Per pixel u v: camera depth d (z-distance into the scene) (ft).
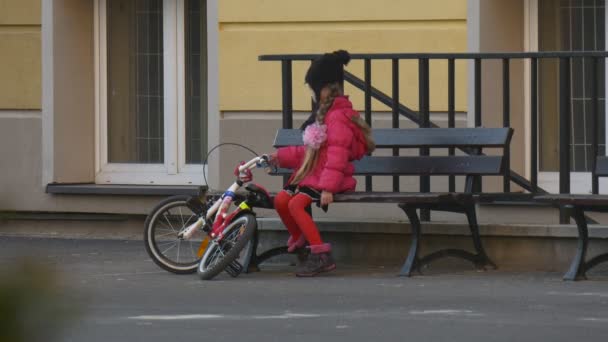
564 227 64.64
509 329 44.88
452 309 50.78
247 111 92.73
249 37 92.27
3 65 99.04
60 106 98.43
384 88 89.30
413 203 62.64
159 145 101.40
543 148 90.53
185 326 46.55
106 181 101.65
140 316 49.52
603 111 89.35
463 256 65.36
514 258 66.39
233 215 64.69
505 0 87.92
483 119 87.66
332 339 42.80
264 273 66.80
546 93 90.38
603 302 52.60
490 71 87.51
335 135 61.87
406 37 88.48
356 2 89.40
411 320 47.57
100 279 64.34
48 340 10.95
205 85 100.17
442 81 88.02
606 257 61.31
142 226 97.45
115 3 101.65
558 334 43.50
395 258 68.80
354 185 64.28
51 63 97.81
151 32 101.55
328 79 62.90
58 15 98.22
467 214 65.05
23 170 98.68
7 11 98.78
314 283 61.16
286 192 65.05
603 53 63.41
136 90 101.91
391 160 67.26
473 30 86.79
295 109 91.15
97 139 101.76
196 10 100.32
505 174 65.00
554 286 58.49
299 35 91.04
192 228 65.77
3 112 99.35
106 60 101.76
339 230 69.72
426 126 68.39
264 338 43.21
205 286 60.64
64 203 97.86
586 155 89.76
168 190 95.61
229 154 93.15
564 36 89.51
